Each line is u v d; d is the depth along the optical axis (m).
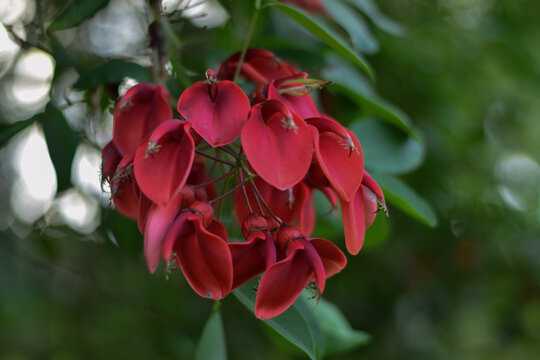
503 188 1.75
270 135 0.66
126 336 1.42
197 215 0.67
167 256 0.65
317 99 0.89
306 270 0.68
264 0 0.86
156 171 0.65
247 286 0.73
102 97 0.85
